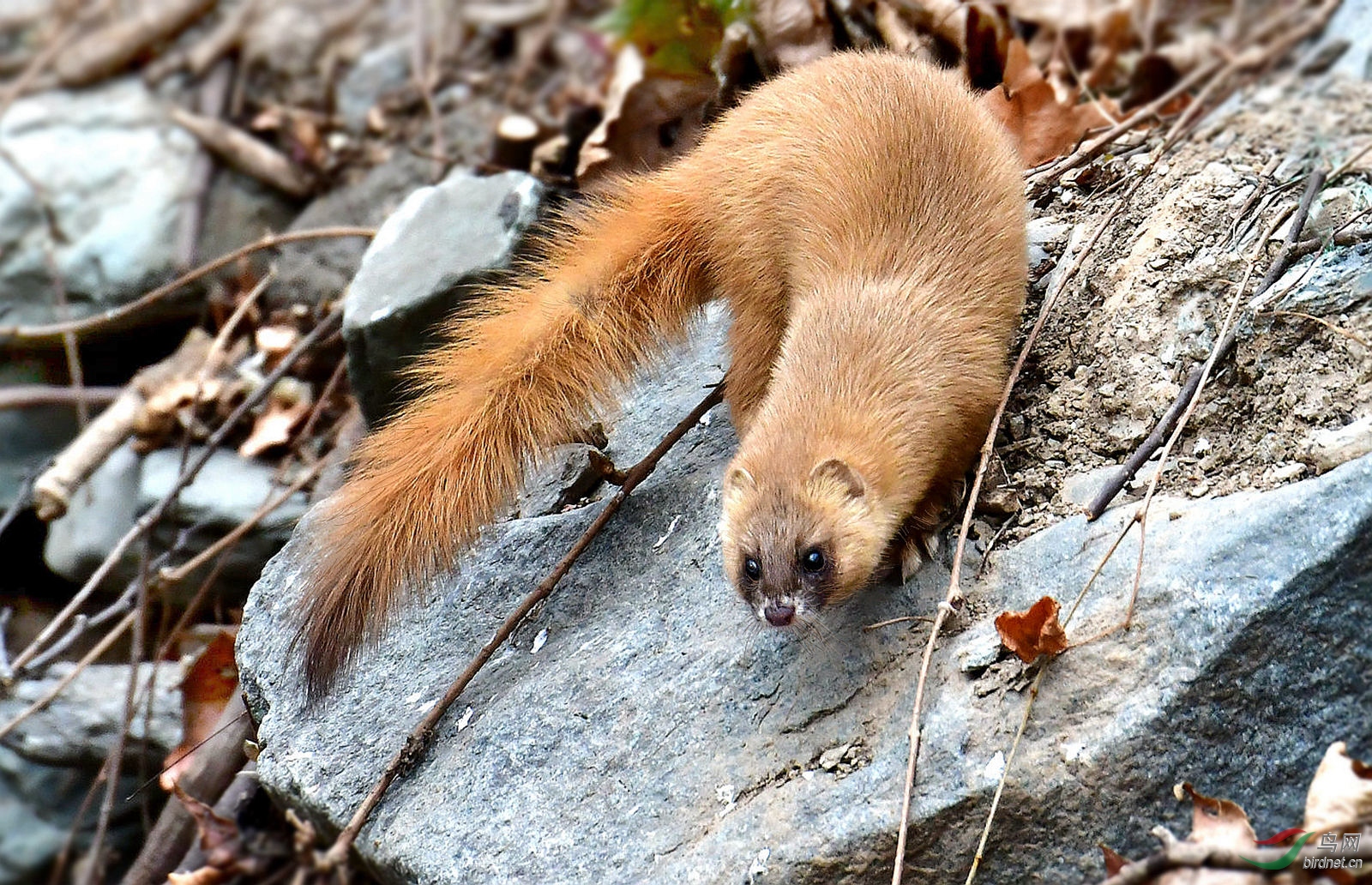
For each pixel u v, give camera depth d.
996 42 12.37
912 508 8.45
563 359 10.08
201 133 16.45
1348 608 7.15
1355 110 10.45
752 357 9.70
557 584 9.64
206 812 11.65
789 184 9.48
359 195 15.59
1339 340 8.08
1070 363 9.03
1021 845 7.20
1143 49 13.84
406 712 9.31
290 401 13.81
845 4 12.73
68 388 15.20
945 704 7.52
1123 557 7.64
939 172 8.98
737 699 8.23
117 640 13.66
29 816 13.39
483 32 17.39
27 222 16.00
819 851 7.34
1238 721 7.10
